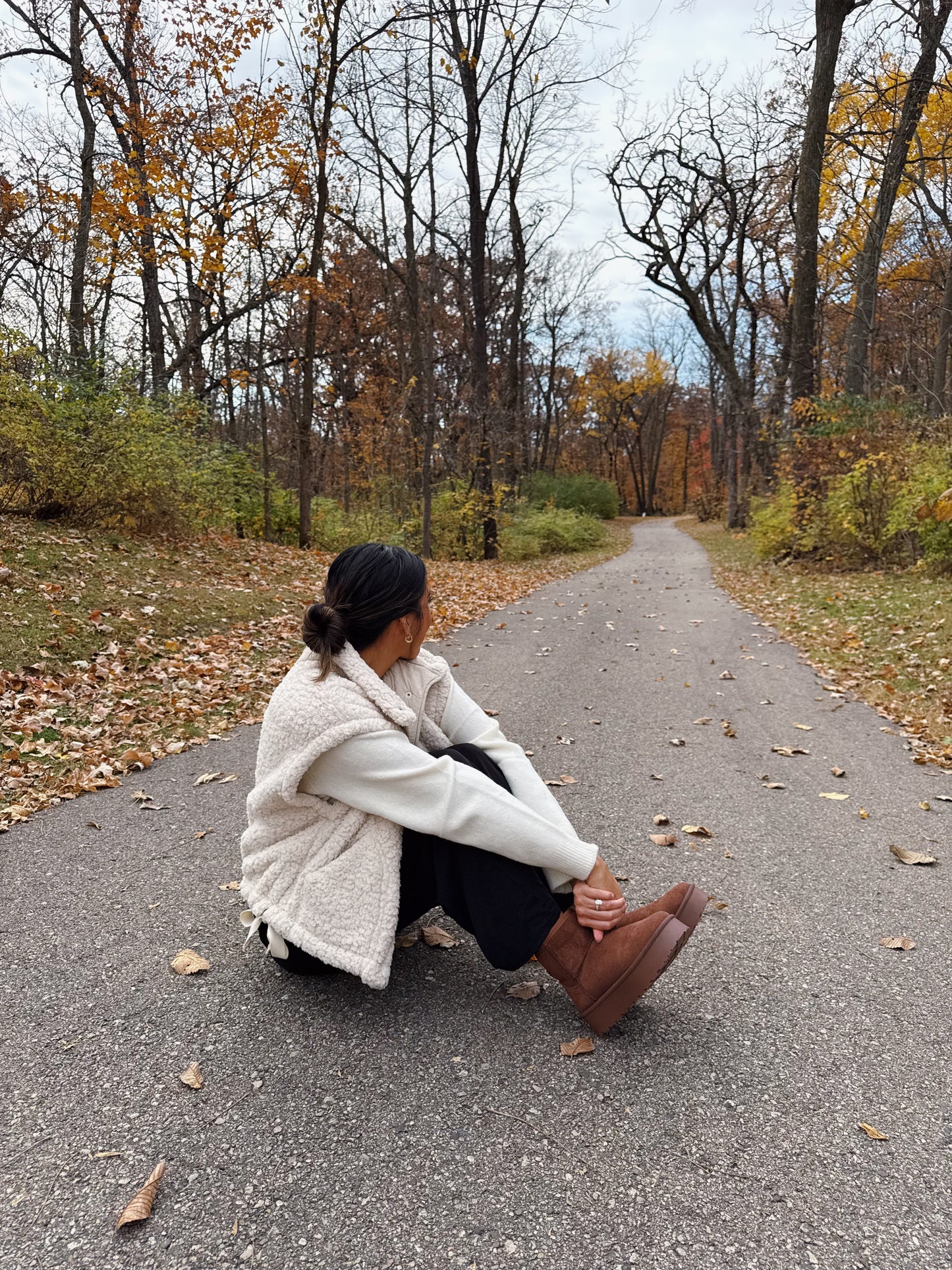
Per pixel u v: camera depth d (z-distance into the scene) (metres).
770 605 10.15
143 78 12.59
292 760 1.74
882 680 5.82
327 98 12.92
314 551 13.38
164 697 5.09
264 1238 1.32
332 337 26.64
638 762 4.09
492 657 7.11
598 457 64.50
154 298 15.02
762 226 24.36
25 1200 1.39
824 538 12.88
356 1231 1.33
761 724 4.84
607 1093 1.67
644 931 1.73
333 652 1.82
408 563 1.86
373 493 21.95
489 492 19.28
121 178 11.92
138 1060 1.78
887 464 11.43
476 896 1.78
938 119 16.53
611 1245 1.31
